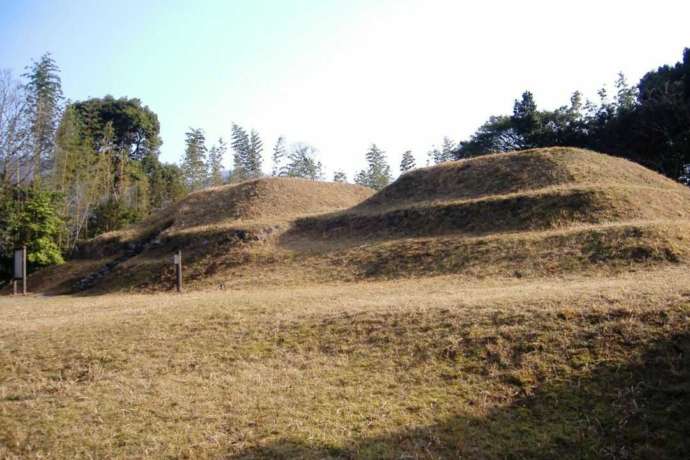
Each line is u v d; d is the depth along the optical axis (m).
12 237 32.41
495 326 9.12
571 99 50.94
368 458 5.99
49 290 27.14
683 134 37.66
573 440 6.07
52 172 42.00
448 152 68.62
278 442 6.50
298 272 20.52
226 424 7.08
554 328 8.61
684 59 43.66
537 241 17.33
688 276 11.75
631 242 15.55
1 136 38.50
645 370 7.18
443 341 9.00
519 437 6.25
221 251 25.03
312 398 7.72
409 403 7.31
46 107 41.28
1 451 6.66
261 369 8.98
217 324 11.35
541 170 24.45
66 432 7.08
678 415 6.27
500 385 7.49
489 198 22.36
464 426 6.59
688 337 7.62
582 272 14.46
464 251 18.22
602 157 26.47
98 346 10.53
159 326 11.49
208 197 34.34
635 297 9.23
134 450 6.49
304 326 10.67
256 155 62.94
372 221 24.83
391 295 13.53
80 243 34.09
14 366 9.85
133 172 56.16
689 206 21.41
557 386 7.21
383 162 63.72
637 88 47.44
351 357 9.13
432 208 23.36
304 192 34.53
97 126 52.28
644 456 5.70
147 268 25.16
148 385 8.61
